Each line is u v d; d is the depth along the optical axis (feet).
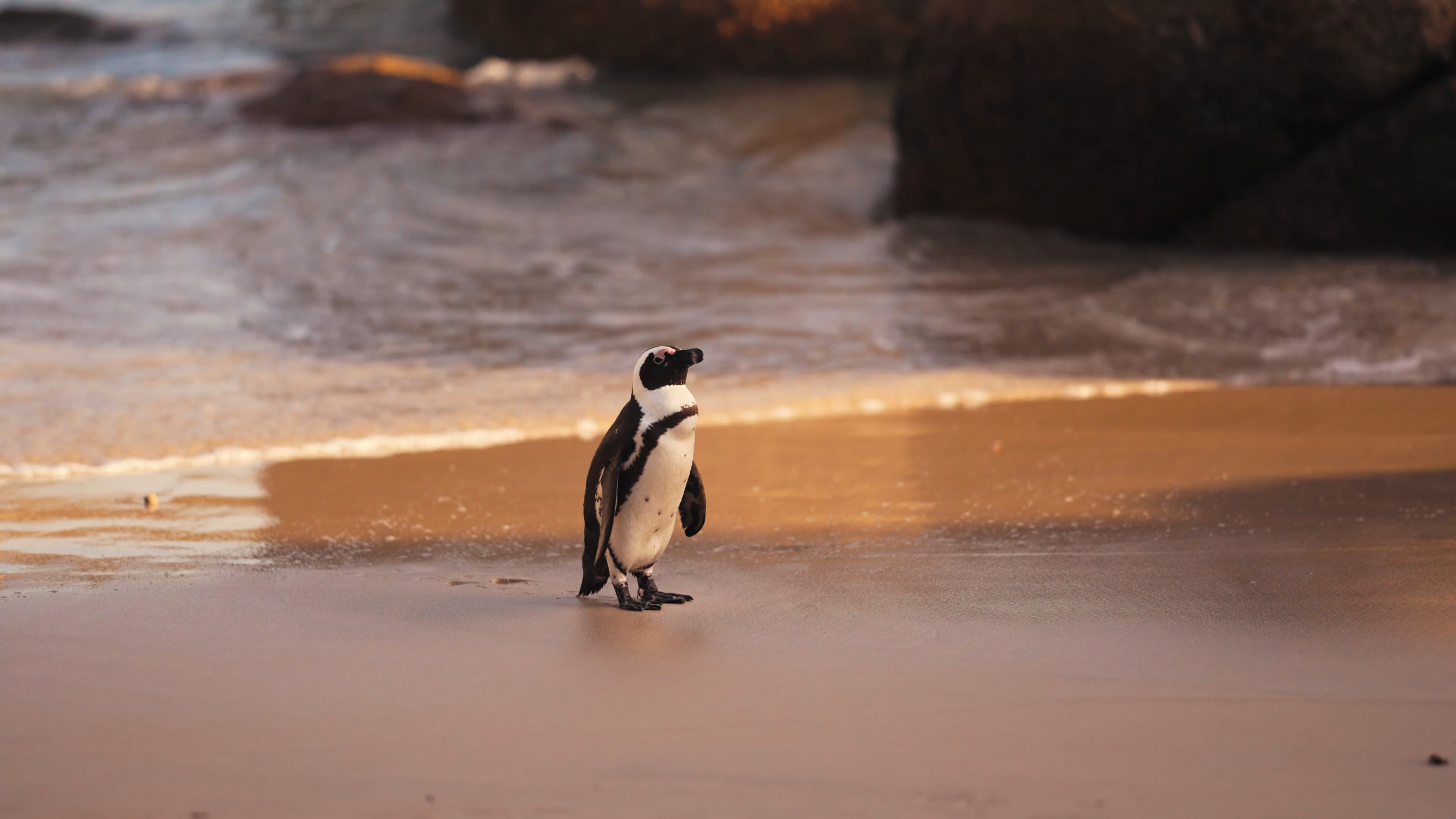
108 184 193.88
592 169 218.59
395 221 180.75
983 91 173.99
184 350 120.37
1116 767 38.73
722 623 53.88
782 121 253.44
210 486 79.97
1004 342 125.18
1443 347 114.52
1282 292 135.54
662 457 54.34
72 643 50.72
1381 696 44.39
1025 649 49.88
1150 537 67.21
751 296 146.51
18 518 72.28
